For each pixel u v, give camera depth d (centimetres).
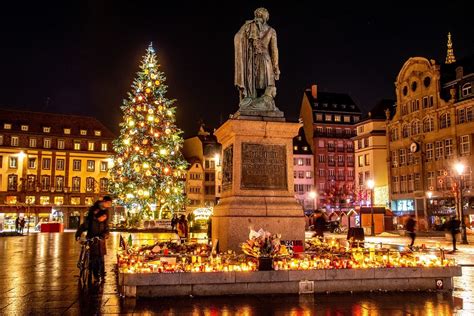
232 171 1186
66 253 1814
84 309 741
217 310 735
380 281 904
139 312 720
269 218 1146
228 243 1118
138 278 824
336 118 8919
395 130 6488
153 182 4012
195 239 1426
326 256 971
